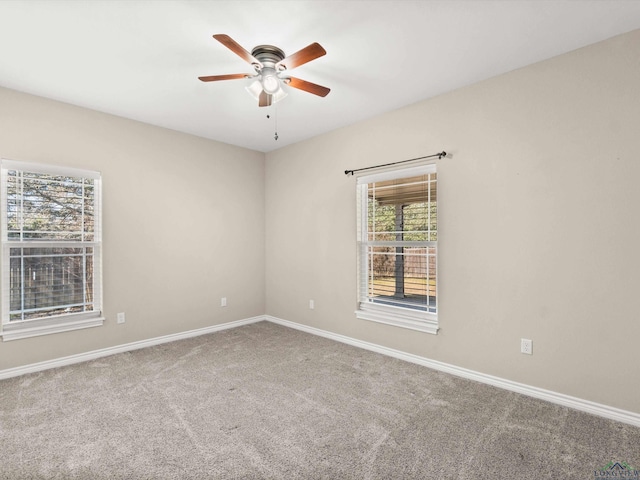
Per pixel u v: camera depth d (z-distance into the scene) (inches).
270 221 192.4
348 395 102.0
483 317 111.5
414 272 131.2
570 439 79.4
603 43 89.5
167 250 154.9
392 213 138.7
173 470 68.7
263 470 68.9
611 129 88.6
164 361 130.0
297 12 77.9
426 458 72.7
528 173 102.1
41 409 92.9
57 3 74.1
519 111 103.8
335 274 158.4
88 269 133.8
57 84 112.5
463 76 108.7
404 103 129.2
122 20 80.3
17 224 117.3
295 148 177.0
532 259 101.4
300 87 94.8
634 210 85.4
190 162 162.9
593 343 91.1
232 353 139.3
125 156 141.7
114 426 84.7
